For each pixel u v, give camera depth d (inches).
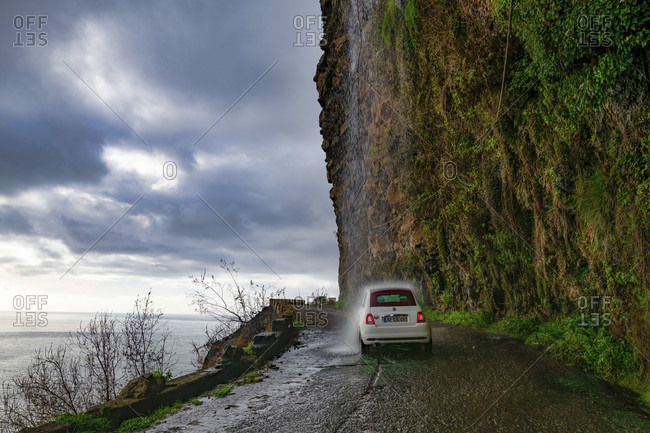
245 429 180.9
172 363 309.6
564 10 244.2
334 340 502.0
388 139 881.5
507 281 486.3
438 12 546.9
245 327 487.5
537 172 386.0
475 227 534.9
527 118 380.2
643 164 223.0
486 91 443.2
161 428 183.5
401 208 853.8
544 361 291.6
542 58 278.1
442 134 604.4
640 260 227.1
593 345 269.6
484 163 500.1
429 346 348.2
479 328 499.2
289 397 235.1
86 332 274.4
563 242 358.9
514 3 333.1
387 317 348.2
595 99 245.0
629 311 246.7
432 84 600.7
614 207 257.0
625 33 209.9
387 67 869.2
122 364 279.6
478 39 443.5
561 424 173.2
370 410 202.5
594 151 291.0
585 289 324.8
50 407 260.5
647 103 213.2
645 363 219.8
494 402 205.9
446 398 216.8
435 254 708.0
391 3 764.6
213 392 251.3
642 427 167.6
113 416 190.2
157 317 298.0
